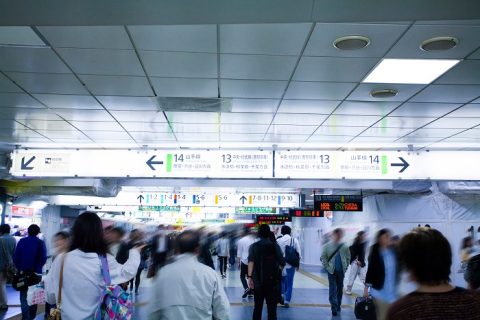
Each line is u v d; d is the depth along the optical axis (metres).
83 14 4.32
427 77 6.70
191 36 5.48
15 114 8.95
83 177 11.73
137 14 4.30
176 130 9.98
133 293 13.96
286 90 7.36
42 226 23.11
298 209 21.73
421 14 4.21
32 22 4.47
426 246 2.39
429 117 8.77
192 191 21.52
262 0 4.00
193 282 3.80
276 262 8.05
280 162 11.33
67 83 7.18
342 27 5.21
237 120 9.13
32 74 6.83
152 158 11.63
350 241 19.47
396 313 2.30
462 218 13.95
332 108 8.29
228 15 4.32
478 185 13.31
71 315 3.65
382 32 5.32
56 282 3.76
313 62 6.23
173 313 3.73
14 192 15.33
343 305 12.05
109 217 36.59
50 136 10.69
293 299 13.27
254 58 6.12
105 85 7.25
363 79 6.84
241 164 11.42
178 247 3.96
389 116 8.75
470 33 5.32
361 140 10.71
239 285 16.55
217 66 6.41
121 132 10.22
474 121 8.98
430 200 14.46
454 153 11.39
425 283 2.36
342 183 14.08
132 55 6.08
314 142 10.98
